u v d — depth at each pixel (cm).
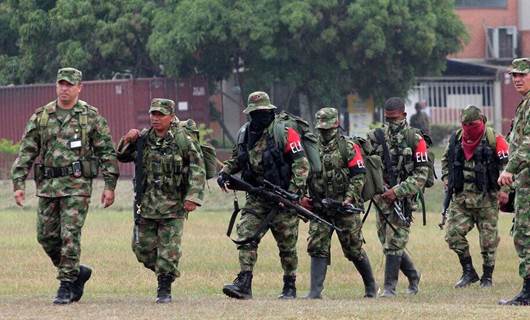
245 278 3516
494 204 4194
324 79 12750
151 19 12725
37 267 4916
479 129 4153
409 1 12812
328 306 3170
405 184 3862
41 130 3281
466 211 4231
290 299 3531
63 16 12875
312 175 3644
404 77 13162
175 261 3369
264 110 3466
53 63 13325
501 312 2981
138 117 11744
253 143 3494
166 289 3375
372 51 12500
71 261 3291
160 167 3322
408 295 3878
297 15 12038
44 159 3281
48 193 3278
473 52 16788
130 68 13350
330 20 12456
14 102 12200
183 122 3372
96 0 12912
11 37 14062
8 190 9700
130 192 9288
